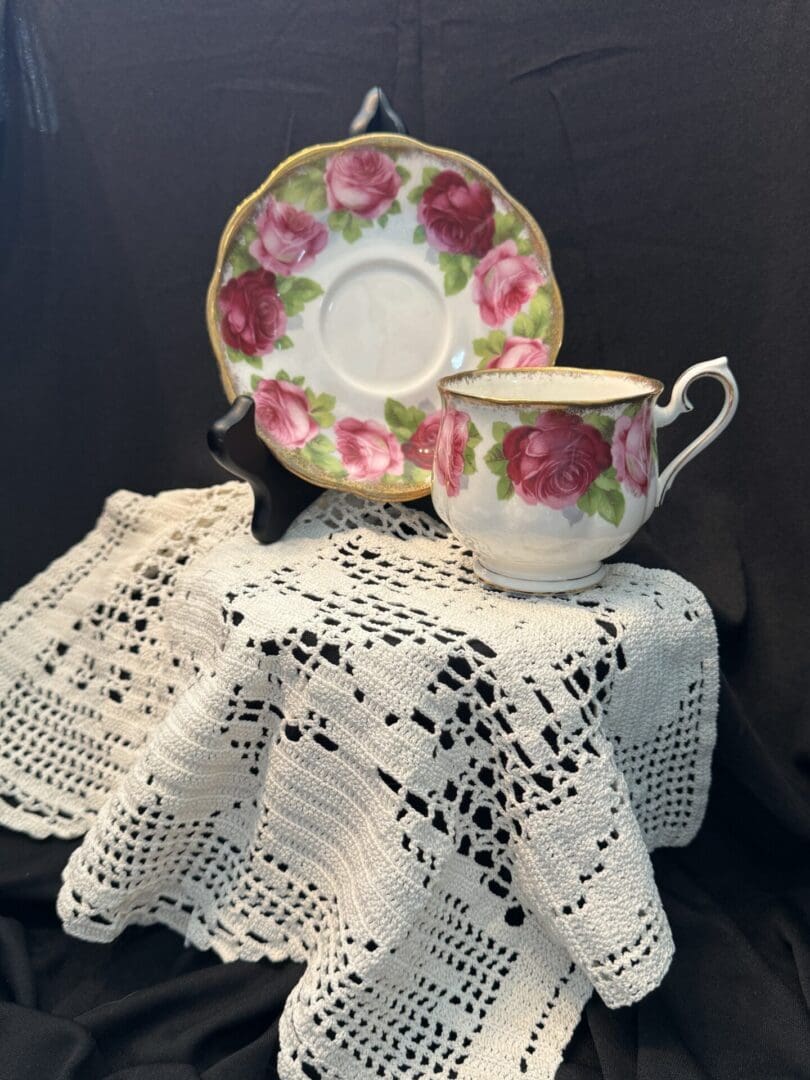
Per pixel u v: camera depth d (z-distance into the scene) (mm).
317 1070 624
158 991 683
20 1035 636
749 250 808
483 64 830
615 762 703
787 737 878
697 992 680
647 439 680
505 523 666
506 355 817
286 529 812
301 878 713
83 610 897
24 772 858
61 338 966
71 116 896
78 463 1005
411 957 677
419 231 810
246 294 795
